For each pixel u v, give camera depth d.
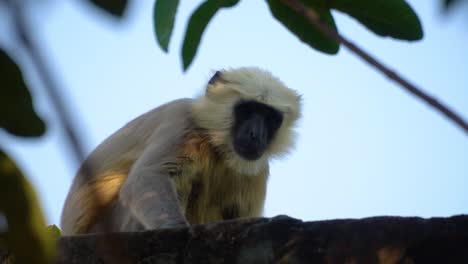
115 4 4.09
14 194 4.95
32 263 5.12
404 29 7.59
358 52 4.74
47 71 3.58
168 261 9.62
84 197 17.41
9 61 4.77
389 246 8.67
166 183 16.16
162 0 7.65
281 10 7.99
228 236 9.51
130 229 16.41
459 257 8.50
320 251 8.95
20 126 4.92
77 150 3.52
